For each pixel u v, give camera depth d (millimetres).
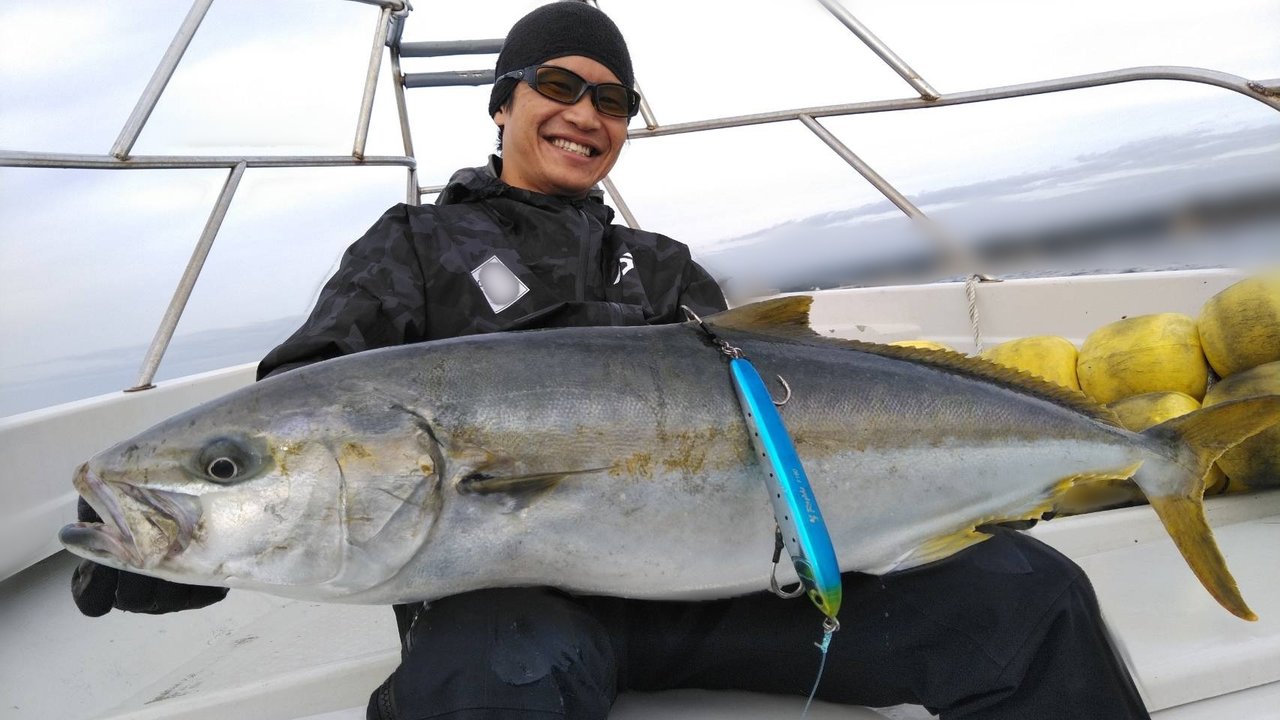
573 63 2391
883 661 1597
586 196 2551
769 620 1625
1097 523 2363
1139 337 3055
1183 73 3525
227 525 1414
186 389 3719
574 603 1538
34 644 2586
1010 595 1552
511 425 1519
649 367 1629
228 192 3994
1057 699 1521
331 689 1816
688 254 2520
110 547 1397
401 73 5000
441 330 2033
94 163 3385
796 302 1799
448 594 1517
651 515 1550
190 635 2656
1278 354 2748
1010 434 1790
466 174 2363
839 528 1671
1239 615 1728
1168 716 1596
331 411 1469
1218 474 2643
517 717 1315
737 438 1607
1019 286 4293
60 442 2963
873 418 1713
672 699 1696
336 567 1449
